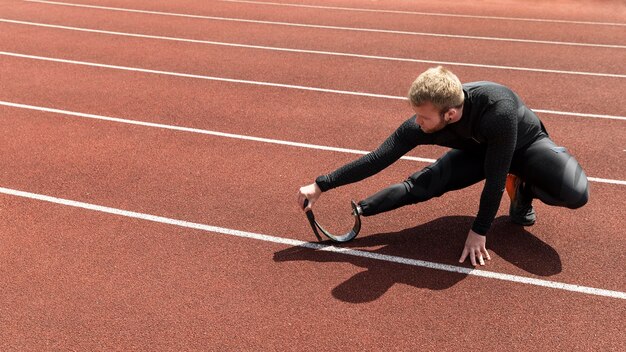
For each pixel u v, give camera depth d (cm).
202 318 329
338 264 376
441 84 307
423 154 536
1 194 466
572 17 1145
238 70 787
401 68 802
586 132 589
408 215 432
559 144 561
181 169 507
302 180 490
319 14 1141
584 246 393
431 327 322
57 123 609
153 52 871
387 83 738
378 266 374
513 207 407
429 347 308
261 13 1147
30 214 437
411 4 1255
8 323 325
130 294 348
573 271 368
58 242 401
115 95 691
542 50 898
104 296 346
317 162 523
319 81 743
